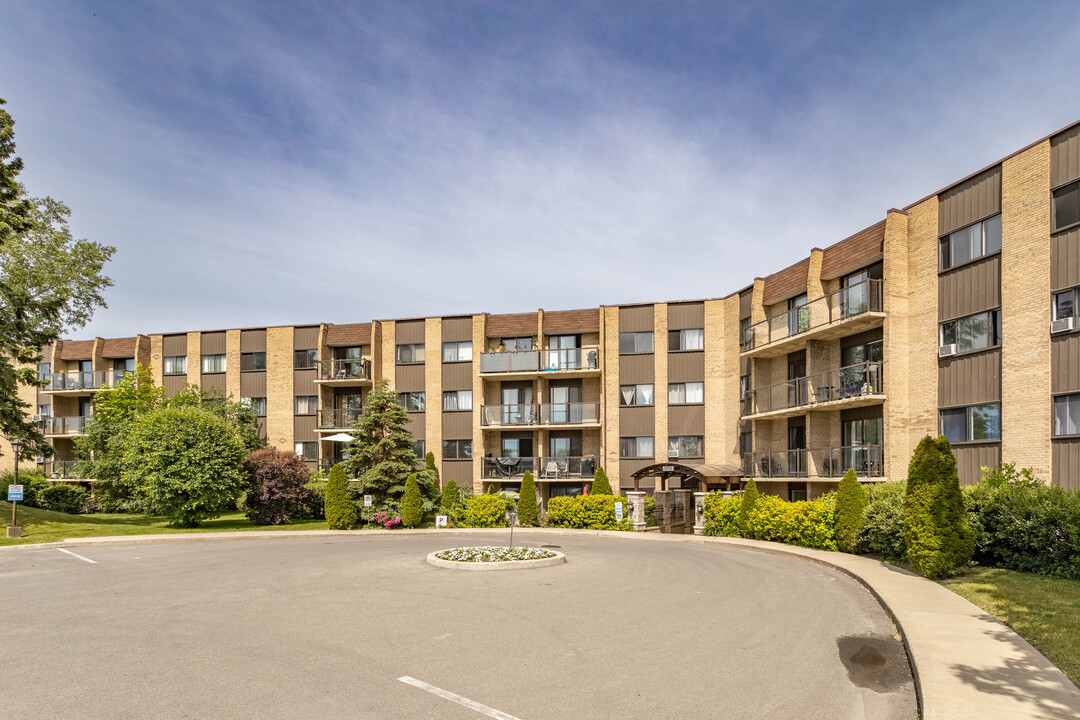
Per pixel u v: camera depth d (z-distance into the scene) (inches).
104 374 1705.2
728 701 262.4
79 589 522.0
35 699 264.8
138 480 1126.4
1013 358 738.8
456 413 1472.7
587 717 245.3
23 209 1085.1
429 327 1508.4
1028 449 716.7
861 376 938.7
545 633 366.6
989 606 414.0
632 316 1407.5
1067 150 691.4
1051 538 510.6
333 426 1510.8
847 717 247.3
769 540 855.1
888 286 890.1
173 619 408.2
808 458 1044.5
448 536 1019.3
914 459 549.3
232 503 1273.4
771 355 1195.3
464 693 270.1
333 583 539.5
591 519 1126.4
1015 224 743.1
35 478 1595.7
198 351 1635.1
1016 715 232.2
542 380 1471.5
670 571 595.8
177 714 247.9
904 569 583.2
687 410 1357.0
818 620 398.6
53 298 1204.5
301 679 287.9
